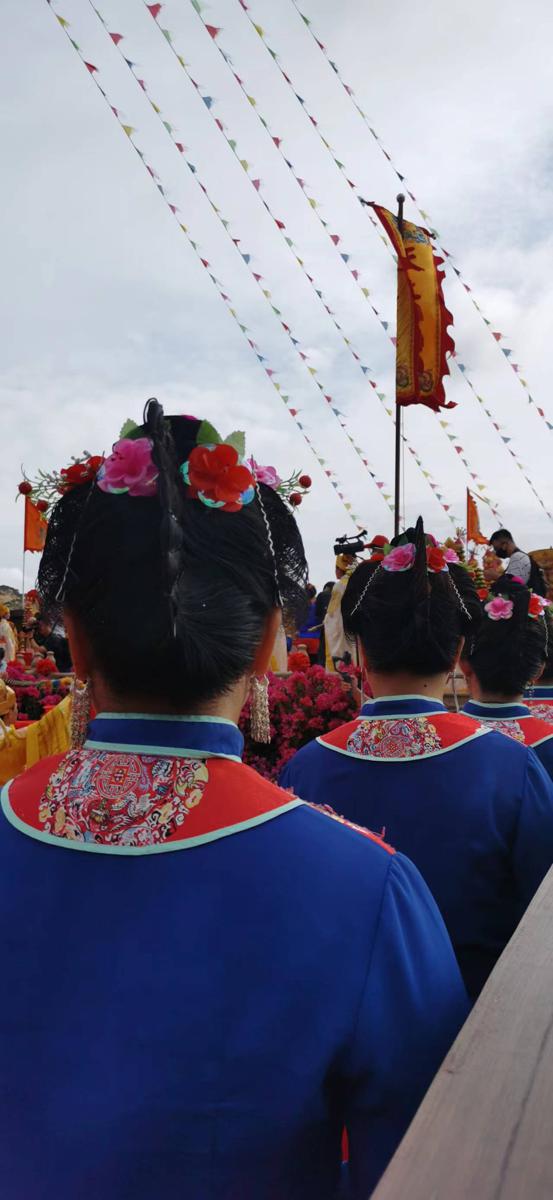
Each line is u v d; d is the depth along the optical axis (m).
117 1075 0.73
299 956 0.77
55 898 0.79
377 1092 0.79
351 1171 0.83
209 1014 0.74
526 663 2.34
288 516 0.99
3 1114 0.74
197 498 0.89
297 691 4.36
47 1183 0.72
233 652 0.86
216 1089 0.72
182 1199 0.71
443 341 8.25
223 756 0.86
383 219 8.34
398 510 8.01
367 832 0.90
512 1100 0.60
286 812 0.84
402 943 0.82
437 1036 0.82
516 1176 0.53
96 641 0.86
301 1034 0.75
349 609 1.88
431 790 1.68
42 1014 0.75
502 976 0.80
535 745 2.29
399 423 8.32
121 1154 0.71
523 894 1.66
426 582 1.73
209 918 0.77
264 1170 0.72
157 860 0.79
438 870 1.65
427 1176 0.53
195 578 0.87
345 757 1.79
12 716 3.57
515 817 1.67
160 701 0.85
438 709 1.79
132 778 0.83
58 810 0.83
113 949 0.76
